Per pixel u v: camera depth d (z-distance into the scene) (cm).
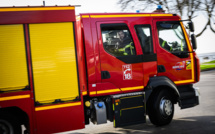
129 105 561
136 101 569
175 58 627
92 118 557
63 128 501
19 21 475
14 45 470
